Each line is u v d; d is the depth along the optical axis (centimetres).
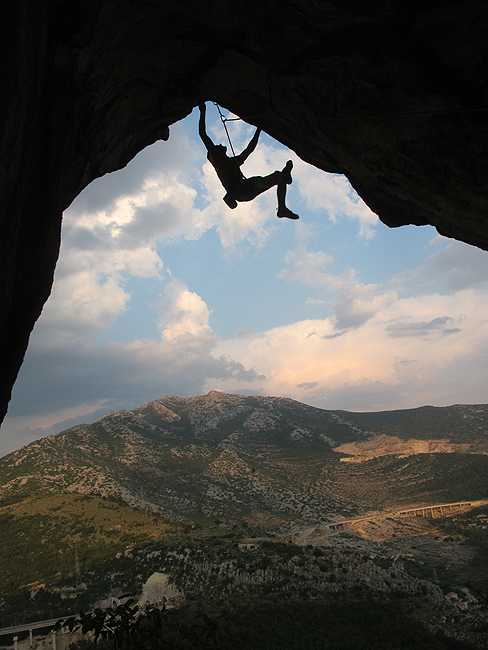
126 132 838
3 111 325
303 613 4819
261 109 884
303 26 635
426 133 698
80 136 671
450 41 606
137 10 597
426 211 902
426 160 735
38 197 490
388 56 626
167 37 683
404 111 675
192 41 698
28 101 387
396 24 610
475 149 679
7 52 320
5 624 5144
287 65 705
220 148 817
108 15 533
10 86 328
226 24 671
